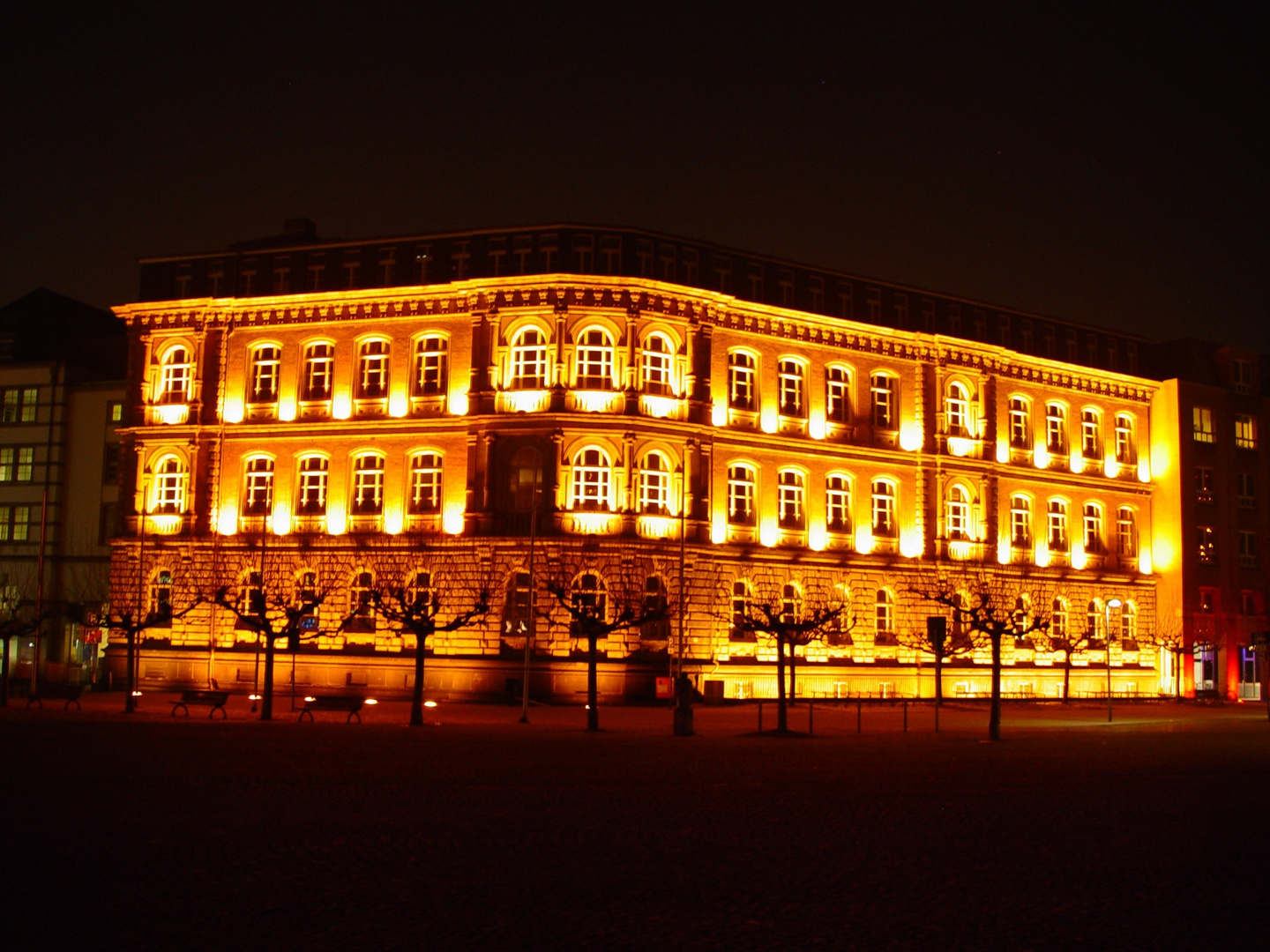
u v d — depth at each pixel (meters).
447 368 66.44
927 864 16.47
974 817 21.17
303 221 75.44
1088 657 82.69
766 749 37.25
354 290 67.75
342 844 17.33
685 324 66.12
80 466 81.19
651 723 50.22
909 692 73.44
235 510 68.56
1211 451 89.56
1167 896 14.59
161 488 69.94
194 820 19.42
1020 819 21.05
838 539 72.06
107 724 43.44
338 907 13.40
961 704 71.12
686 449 65.31
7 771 26.39
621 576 62.66
